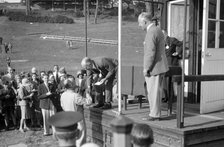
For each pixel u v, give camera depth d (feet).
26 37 161.99
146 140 7.60
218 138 16.22
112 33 167.22
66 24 198.80
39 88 32.60
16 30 180.75
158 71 16.90
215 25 20.02
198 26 23.44
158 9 26.71
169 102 18.98
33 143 29.76
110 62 21.45
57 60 110.32
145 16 17.02
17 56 119.03
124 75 21.08
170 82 18.84
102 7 244.42
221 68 20.12
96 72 22.70
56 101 32.27
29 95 34.30
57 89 32.83
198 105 22.35
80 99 21.24
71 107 21.24
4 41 151.12
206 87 19.19
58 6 275.80
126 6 190.60
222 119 17.61
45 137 31.78
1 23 195.11
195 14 23.44
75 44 142.72
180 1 24.39
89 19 218.38
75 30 179.22
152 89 17.35
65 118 7.99
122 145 6.15
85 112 22.91
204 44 19.19
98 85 21.77
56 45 141.59
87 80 24.30
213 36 19.90
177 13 25.32
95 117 21.84
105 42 142.10
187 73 23.76
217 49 19.84
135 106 22.67
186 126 15.90
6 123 34.73
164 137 15.98
